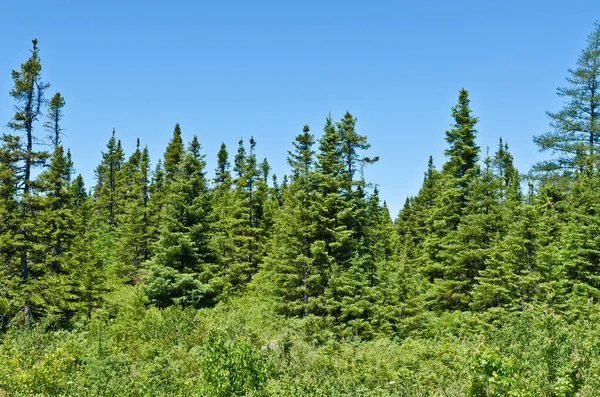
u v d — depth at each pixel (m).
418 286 28.70
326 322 24.03
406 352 18.80
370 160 30.34
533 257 25.39
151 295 29.77
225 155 58.56
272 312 26.28
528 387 9.63
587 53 34.78
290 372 14.64
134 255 49.59
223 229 42.97
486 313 23.95
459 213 33.00
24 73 27.78
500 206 29.33
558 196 34.66
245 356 13.04
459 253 28.36
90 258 30.95
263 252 42.88
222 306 29.31
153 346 18.20
